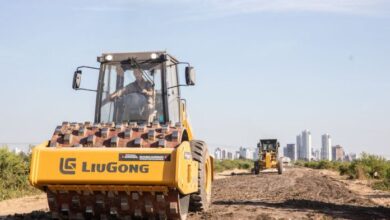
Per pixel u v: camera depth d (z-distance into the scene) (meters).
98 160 8.80
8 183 19.44
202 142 11.14
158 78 10.95
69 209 9.22
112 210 9.09
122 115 10.89
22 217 10.88
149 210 8.98
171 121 11.05
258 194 19.83
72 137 9.27
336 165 61.25
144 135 9.09
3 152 20.83
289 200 16.33
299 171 51.72
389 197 19.97
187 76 10.71
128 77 11.05
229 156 172.75
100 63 11.15
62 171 8.84
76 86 10.74
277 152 43.94
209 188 12.12
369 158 36.78
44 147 9.12
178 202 8.91
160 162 8.66
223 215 11.19
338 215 12.34
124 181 8.68
